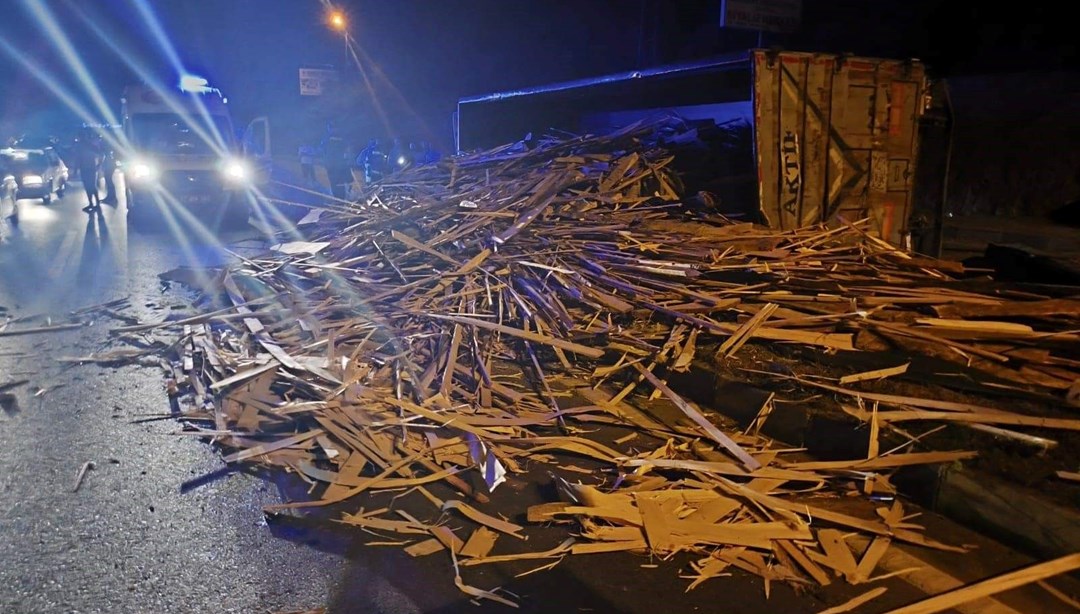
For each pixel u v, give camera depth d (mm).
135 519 4320
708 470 4516
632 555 3932
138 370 6922
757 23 13445
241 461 5000
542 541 4074
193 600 3584
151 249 13930
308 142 36250
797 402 5148
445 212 9398
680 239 7730
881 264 7469
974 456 4273
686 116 11461
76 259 12820
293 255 9648
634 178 9180
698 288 6805
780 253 7352
